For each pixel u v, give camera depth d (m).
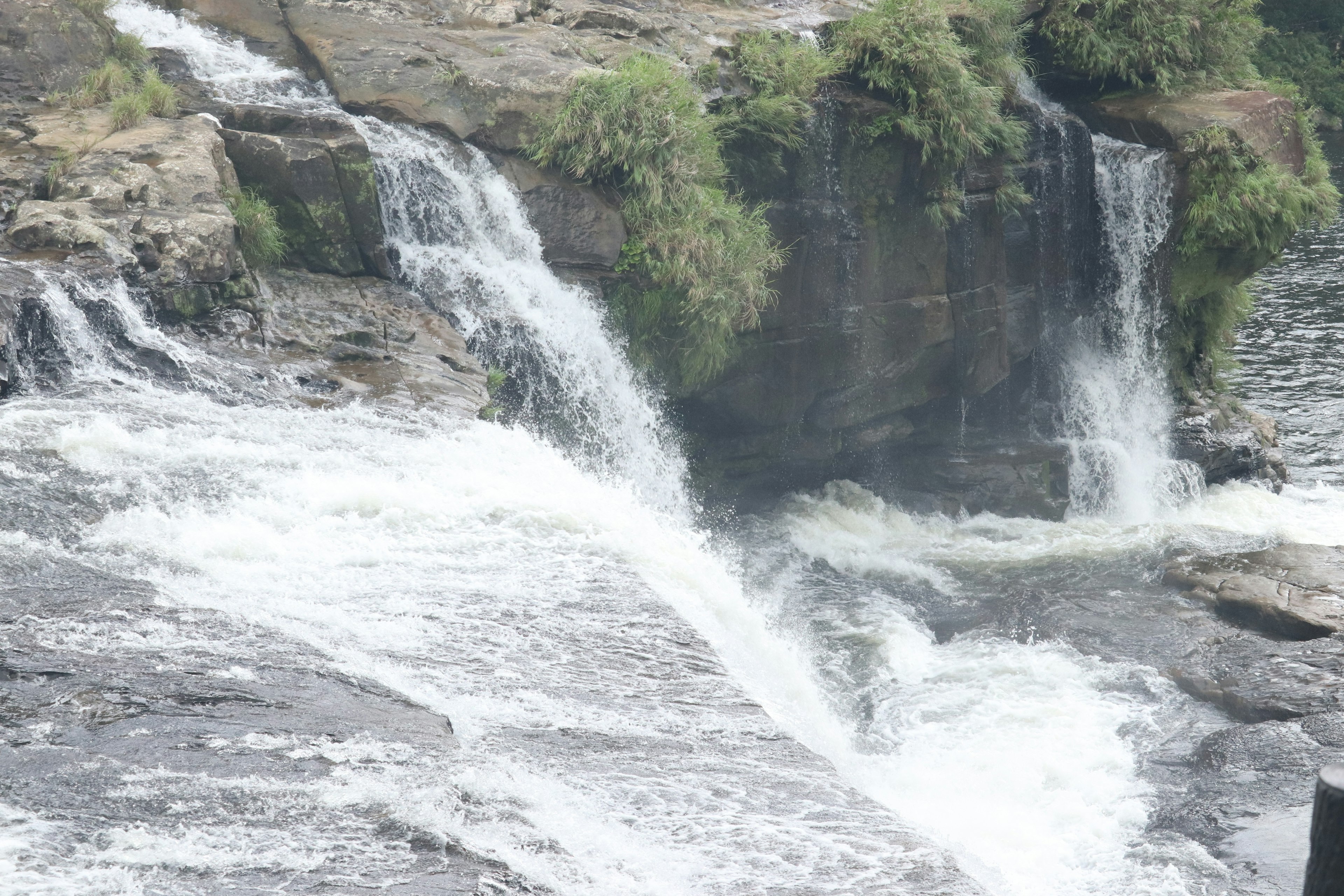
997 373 28.56
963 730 18.52
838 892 7.73
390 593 11.41
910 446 29.16
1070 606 22.77
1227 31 33.00
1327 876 4.58
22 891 6.06
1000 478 28.53
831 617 23.16
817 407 26.72
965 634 22.39
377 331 18.50
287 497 12.77
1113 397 31.44
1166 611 22.48
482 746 8.84
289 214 19.77
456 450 15.03
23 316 14.44
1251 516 29.67
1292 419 36.78
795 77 24.92
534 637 11.08
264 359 16.86
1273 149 31.34
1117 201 31.16
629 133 22.20
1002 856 14.66
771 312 25.06
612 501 14.85
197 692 8.62
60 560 10.58
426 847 7.06
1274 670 19.30
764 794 9.09
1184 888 13.84
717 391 24.92
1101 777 16.97
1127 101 32.16
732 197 24.08
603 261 22.31
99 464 12.58
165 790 7.33
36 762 7.45
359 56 23.61
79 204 16.86
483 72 23.00
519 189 22.41
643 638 11.54
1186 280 32.12
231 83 22.91
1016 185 27.61
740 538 26.39
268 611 10.49
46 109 20.38
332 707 8.81
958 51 25.58
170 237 16.94
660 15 27.97
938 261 26.92
